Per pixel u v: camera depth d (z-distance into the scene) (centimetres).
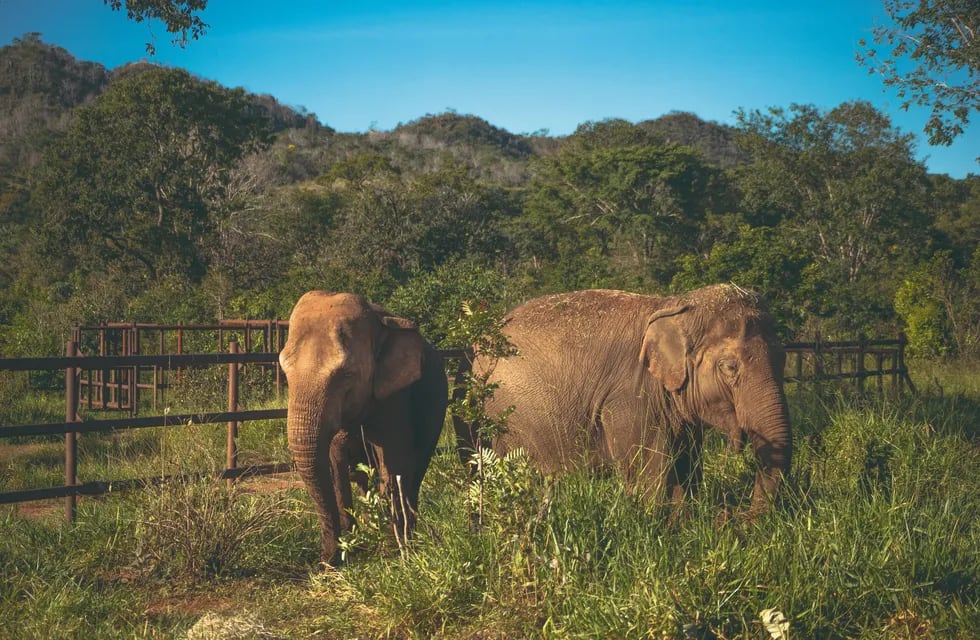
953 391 1265
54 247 3938
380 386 579
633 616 413
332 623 474
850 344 1183
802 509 567
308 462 537
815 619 437
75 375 679
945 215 5022
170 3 1139
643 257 5016
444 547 516
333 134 13962
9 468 948
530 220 5534
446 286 1644
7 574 552
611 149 5456
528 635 439
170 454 696
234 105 4447
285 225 4303
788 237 4353
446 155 11525
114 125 4131
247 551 589
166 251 3847
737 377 597
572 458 657
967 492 686
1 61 13488
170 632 461
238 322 1505
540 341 688
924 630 445
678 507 584
